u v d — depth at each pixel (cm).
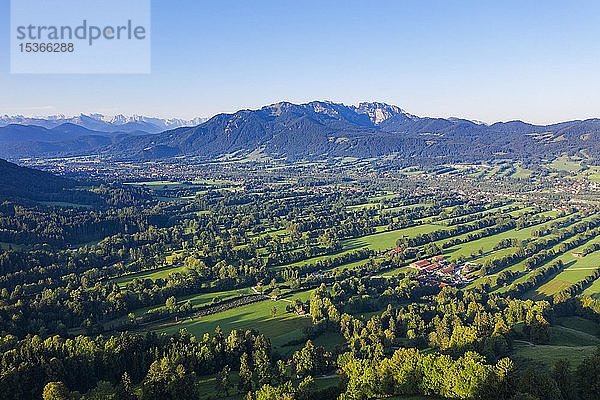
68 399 10938
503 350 13425
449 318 17362
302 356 13950
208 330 18200
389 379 10900
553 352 13025
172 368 12238
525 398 8694
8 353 12550
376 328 16725
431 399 10350
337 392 11769
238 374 13650
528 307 18138
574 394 9775
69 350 13288
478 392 9762
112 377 13162
